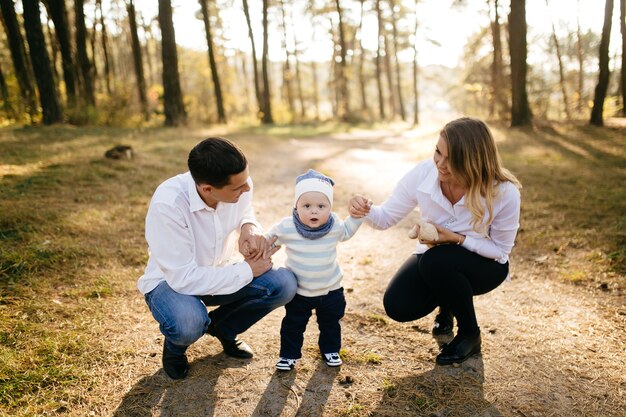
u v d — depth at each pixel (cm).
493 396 244
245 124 2302
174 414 229
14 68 1362
